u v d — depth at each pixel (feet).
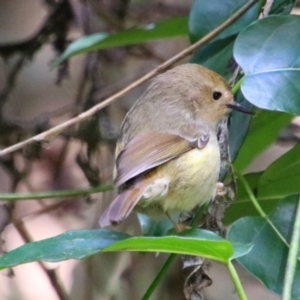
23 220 37.04
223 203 25.95
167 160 25.44
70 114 36.19
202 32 27.35
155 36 30.27
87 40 29.84
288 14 25.34
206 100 27.78
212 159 26.30
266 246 23.32
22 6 40.78
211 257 20.11
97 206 37.32
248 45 23.72
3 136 35.68
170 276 35.99
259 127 29.63
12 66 36.83
